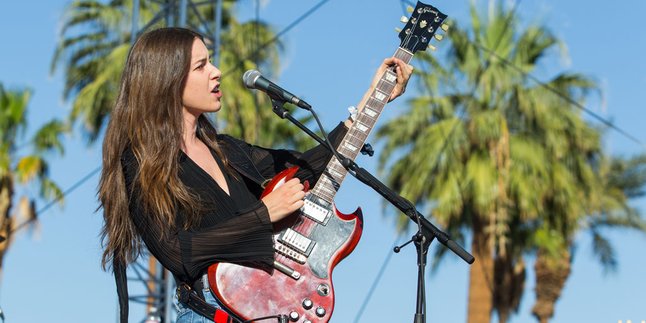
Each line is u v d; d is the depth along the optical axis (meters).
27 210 34.22
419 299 5.14
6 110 34.19
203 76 4.96
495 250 28.25
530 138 27.36
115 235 4.89
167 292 19.00
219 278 4.80
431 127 27.58
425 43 5.61
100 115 32.66
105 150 4.93
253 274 4.84
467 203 27.30
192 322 4.82
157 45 4.92
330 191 5.13
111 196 4.89
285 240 4.93
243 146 5.39
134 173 4.82
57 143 34.00
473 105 27.61
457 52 28.11
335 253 4.97
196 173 4.87
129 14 33.72
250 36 32.44
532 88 27.56
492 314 28.58
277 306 4.83
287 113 5.24
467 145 27.16
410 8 5.68
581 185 27.88
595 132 27.75
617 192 30.53
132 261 4.98
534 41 28.19
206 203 4.83
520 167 27.12
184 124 4.97
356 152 5.32
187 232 4.77
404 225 27.75
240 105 31.23
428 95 28.16
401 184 28.22
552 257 27.97
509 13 28.11
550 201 27.64
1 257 33.91
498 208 27.02
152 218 4.76
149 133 4.82
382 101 5.44
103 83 32.19
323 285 4.91
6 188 34.06
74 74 34.22
